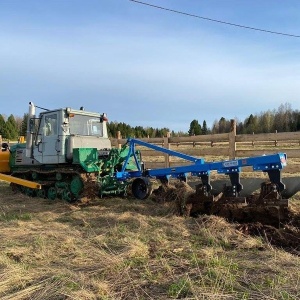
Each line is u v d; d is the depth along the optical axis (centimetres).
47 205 841
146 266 421
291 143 2628
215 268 402
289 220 562
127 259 447
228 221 609
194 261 430
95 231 586
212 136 1119
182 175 763
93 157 871
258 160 604
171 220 639
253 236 536
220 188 698
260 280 371
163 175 790
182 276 389
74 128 911
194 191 700
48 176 959
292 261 420
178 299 342
